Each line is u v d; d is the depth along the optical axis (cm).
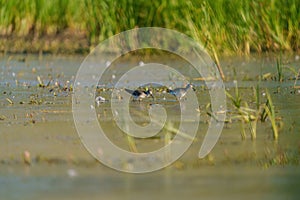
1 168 2344
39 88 3962
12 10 5522
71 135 2783
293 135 2784
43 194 2078
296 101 3512
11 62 4928
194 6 5056
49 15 5481
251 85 4025
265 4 5106
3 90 3894
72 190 2111
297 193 2078
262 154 2512
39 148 2586
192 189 2123
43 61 4962
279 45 5047
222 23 5000
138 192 2092
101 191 2102
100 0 5334
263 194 2077
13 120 3069
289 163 2397
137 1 5206
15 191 2108
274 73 4425
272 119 2786
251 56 4962
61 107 3375
